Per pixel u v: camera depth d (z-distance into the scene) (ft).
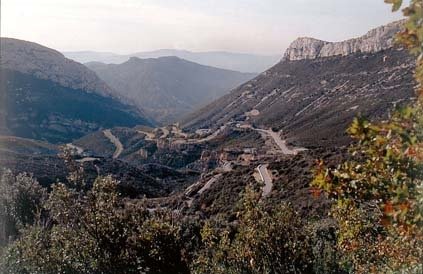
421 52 12.28
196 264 38.27
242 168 168.45
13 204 50.29
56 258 31.71
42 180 139.03
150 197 171.73
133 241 33.91
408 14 11.96
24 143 286.05
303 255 38.47
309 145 284.41
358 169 13.99
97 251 32.07
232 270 39.09
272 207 40.29
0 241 43.52
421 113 12.37
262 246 38.22
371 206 19.51
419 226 12.19
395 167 12.63
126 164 230.68
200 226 54.49
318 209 88.48
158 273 34.60
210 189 148.56
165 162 368.68
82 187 33.88
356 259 28.30
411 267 16.61
